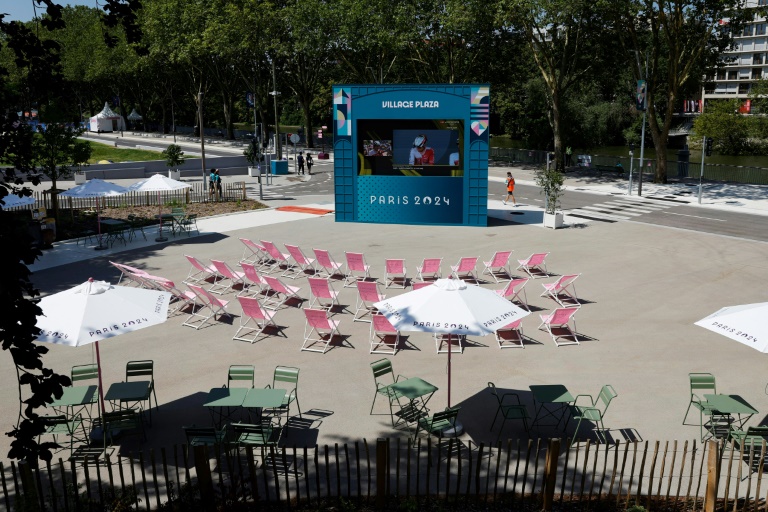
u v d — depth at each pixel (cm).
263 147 5050
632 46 4400
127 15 778
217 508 819
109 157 5372
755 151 7188
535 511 813
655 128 3872
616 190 3647
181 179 4366
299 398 1120
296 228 2619
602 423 971
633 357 1289
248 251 2205
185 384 1184
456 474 895
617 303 1634
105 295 993
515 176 4362
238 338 1401
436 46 4969
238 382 1185
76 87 8450
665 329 1446
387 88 2584
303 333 1432
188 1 6125
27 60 736
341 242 2353
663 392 1134
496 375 1210
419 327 973
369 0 4609
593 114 6209
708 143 3127
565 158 4734
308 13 4872
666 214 2902
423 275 1898
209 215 2927
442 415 928
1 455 941
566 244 2300
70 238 2422
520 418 1001
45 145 2323
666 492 852
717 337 1397
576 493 853
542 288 1772
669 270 1947
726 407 970
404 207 2683
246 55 5703
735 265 2002
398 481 811
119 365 1269
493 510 818
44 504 788
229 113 7350
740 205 3133
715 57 3781
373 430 1011
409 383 1049
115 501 808
